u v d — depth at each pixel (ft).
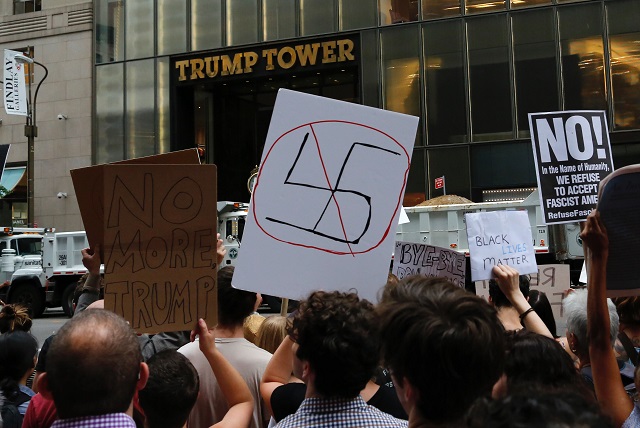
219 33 89.76
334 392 7.07
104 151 93.66
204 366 10.59
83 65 95.71
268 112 99.45
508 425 3.56
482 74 78.07
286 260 11.09
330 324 7.07
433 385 5.87
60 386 6.25
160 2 92.43
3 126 99.60
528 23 76.79
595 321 8.18
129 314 9.71
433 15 80.28
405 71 80.79
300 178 11.34
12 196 98.58
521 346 7.54
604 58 73.92
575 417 3.54
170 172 9.90
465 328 5.90
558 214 16.51
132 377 6.48
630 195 8.42
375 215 11.37
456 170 78.07
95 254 11.25
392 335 6.14
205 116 97.86
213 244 9.93
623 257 8.52
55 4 97.76
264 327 13.10
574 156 16.79
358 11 83.46
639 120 72.49
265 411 10.91
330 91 94.53
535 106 75.97
